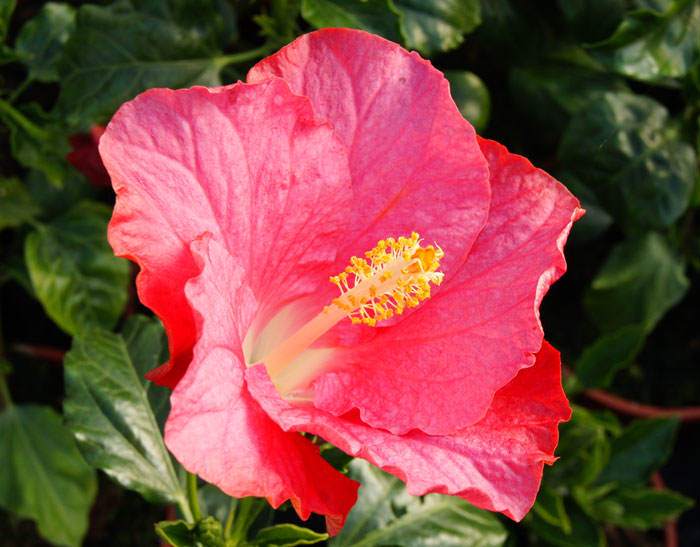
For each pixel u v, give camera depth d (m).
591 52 0.67
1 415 0.70
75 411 0.55
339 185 0.49
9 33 0.79
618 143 0.69
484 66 0.77
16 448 0.69
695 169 0.70
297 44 0.48
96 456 0.54
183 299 0.45
